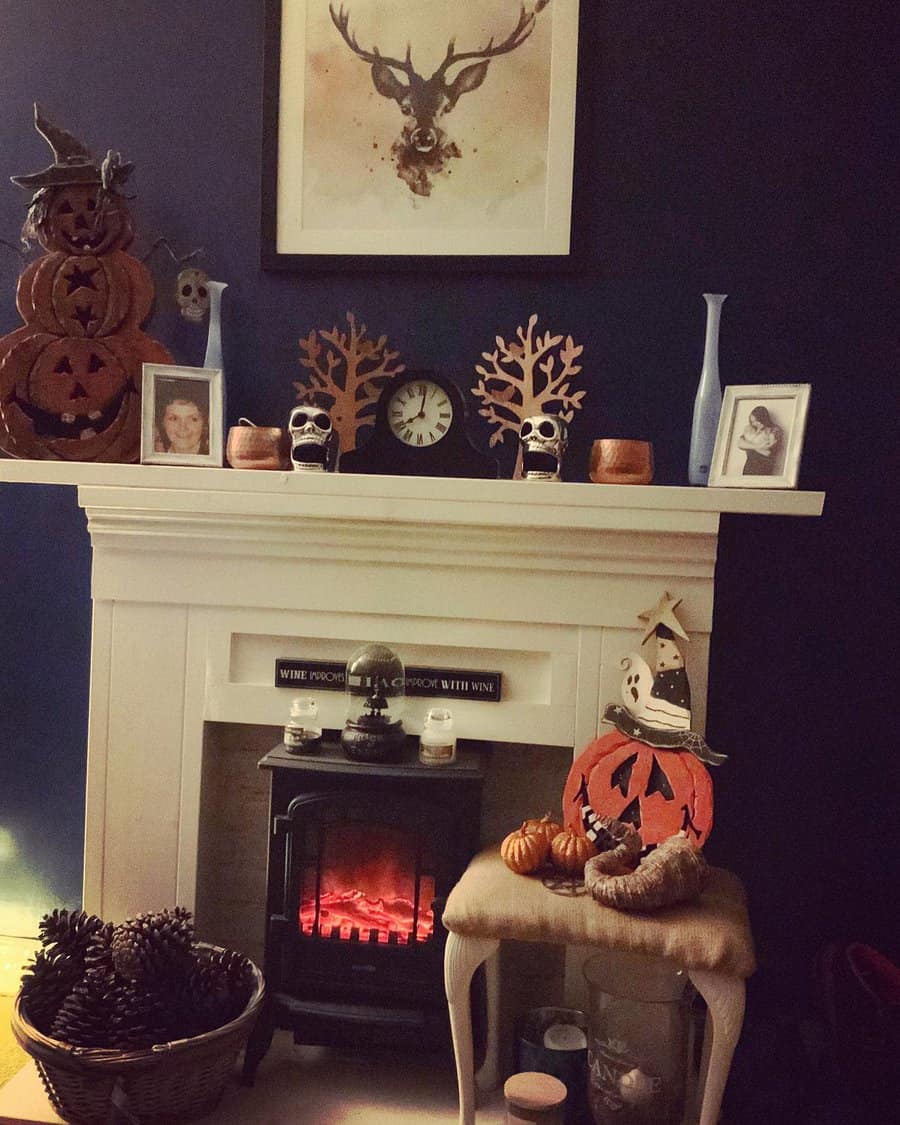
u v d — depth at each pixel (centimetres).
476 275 238
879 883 231
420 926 204
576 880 189
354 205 240
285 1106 200
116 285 227
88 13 248
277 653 226
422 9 236
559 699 216
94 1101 184
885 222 225
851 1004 201
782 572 231
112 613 228
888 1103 193
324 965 204
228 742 240
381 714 208
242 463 219
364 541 217
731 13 228
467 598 217
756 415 204
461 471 220
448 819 199
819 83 226
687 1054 194
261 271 245
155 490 218
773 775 233
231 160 245
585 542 210
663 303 232
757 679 232
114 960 192
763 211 228
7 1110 193
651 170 231
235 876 242
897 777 230
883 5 223
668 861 180
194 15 245
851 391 227
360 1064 216
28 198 251
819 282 227
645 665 209
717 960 170
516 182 234
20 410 226
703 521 201
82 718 254
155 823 229
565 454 236
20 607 254
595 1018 191
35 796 256
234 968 208
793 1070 203
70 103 249
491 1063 208
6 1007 243
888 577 228
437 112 236
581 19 230
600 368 234
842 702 230
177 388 222
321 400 244
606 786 208
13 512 254
